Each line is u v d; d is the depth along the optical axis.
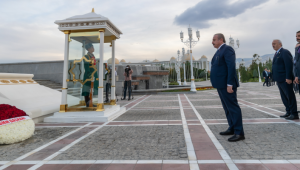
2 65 11.84
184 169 1.98
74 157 2.42
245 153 2.38
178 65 22.73
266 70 19.78
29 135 3.28
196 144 2.79
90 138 3.26
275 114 4.92
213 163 2.12
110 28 5.46
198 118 4.74
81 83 5.14
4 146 2.95
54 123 4.61
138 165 2.12
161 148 2.67
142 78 14.64
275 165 2.02
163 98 10.61
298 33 4.08
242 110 5.73
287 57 4.12
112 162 2.23
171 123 4.26
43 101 6.06
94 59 5.14
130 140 3.08
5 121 3.07
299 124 3.77
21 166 2.18
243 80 41.28
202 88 18.61
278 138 2.94
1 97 5.05
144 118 4.96
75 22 4.96
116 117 5.20
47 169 2.09
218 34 3.16
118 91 12.58
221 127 3.76
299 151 2.39
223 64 3.04
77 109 4.97
